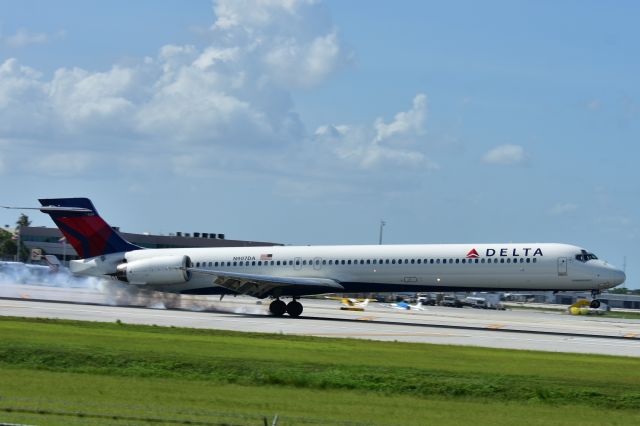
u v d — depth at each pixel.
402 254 116.62
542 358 73.19
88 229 132.25
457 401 51.81
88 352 63.81
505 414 47.75
